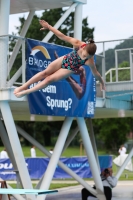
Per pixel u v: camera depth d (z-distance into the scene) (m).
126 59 33.53
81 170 52.75
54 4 32.84
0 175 53.59
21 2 32.38
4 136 33.84
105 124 121.69
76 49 18.23
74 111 29.91
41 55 27.92
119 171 36.59
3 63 26.59
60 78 18.20
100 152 129.75
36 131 148.25
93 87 31.67
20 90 18.34
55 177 52.59
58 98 28.70
